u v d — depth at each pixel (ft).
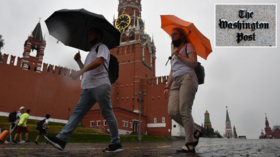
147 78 167.02
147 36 192.95
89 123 132.98
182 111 13.12
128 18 185.88
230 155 10.88
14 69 113.91
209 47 13.88
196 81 13.52
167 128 150.00
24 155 10.25
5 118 98.27
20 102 112.27
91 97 12.50
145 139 98.53
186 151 12.66
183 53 13.96
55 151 12.89
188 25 12.98
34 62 123.65
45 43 130.82
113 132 12.89
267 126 385.70
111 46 14.76
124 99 166.09
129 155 10.72
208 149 15.25
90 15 12.57
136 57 170.91
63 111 129.39
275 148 16.46
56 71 131.95
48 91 125.18
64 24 13.53
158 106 157.17
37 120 112.57
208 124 453.17
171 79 15.96
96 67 11.66
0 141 29.81
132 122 139.74
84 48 14.94
